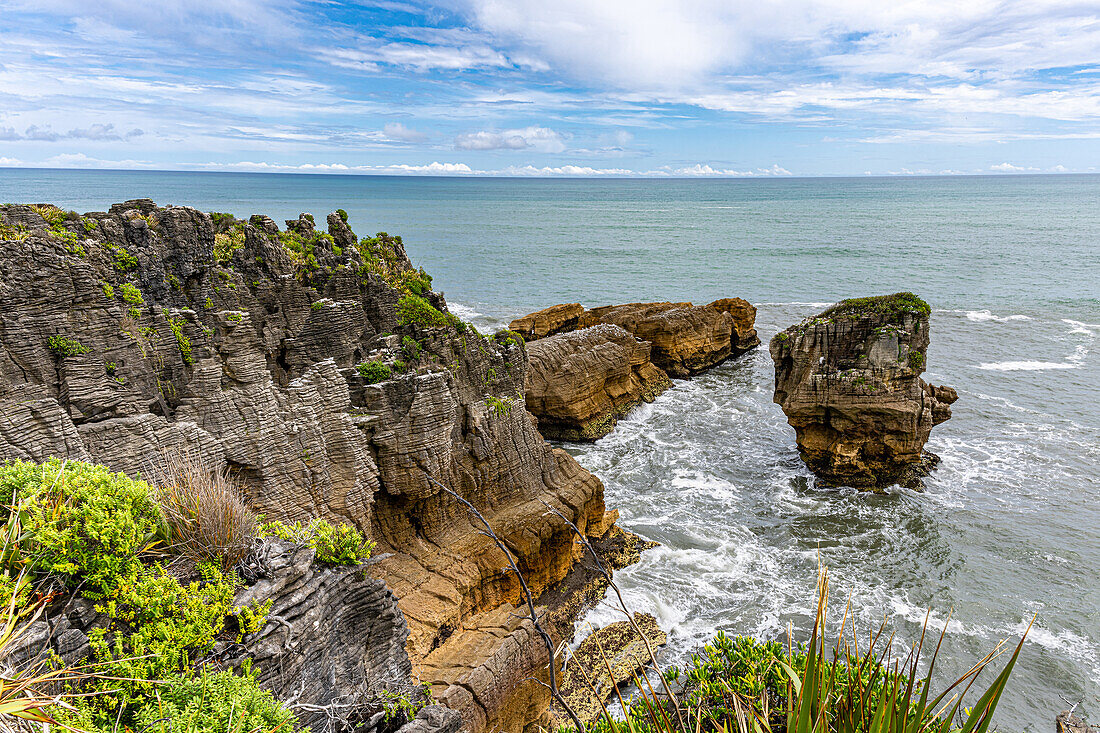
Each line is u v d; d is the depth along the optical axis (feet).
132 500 41.52
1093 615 91.86
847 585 99.19
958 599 95.96
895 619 91.86
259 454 63.57
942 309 275.39
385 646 51.42
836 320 125.70
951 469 134.82
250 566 42.88
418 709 48.67
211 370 62.80
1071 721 48.67
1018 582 99.50
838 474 128.88
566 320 205.46
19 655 31.78
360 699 47.06
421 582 75.61
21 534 36.52
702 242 545.85
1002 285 326.65
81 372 56.34
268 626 40.29
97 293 58.70
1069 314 262.47
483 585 81.41
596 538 105.70
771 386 189.88
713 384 192.44
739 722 23.36
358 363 82.12
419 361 82.64
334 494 70.13
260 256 79.66
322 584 45.80
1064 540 109.81
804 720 18.61
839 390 124.06
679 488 129.90
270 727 33.94
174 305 71.72
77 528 38.06
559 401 150.61
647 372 184.14
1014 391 177.06
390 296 88.53
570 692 72.69
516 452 92.02
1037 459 138.51
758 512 120.47
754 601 95.30
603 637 84.33
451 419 80.43
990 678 81.56
